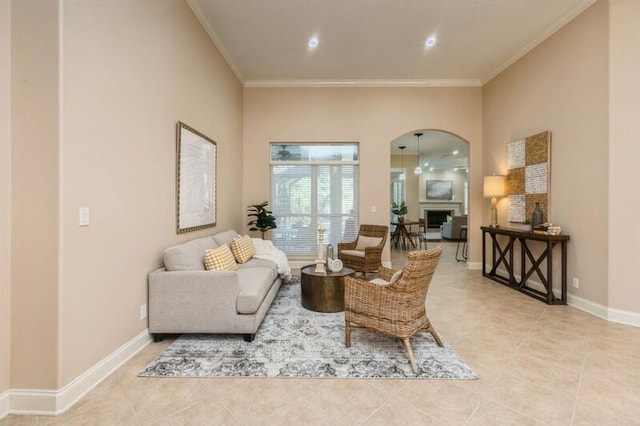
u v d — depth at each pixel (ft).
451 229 34.04
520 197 14.74
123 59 7.50
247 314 8.66
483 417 5.65
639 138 9.87
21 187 5.74
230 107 16.06
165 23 9.46
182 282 8.53
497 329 9.68
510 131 15.71
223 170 14.92
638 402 6.06
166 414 5.74
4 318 5.74
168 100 9.67
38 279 5.74
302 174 19.27
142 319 8.32
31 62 5.71
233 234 14.35
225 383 6.72
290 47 14.52
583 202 11.34
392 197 38.65
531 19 12.30
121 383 6.69
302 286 11.69
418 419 5.61
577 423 5.49
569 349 8.30
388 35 13.51
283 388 6.56
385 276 10.32
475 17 12.22
